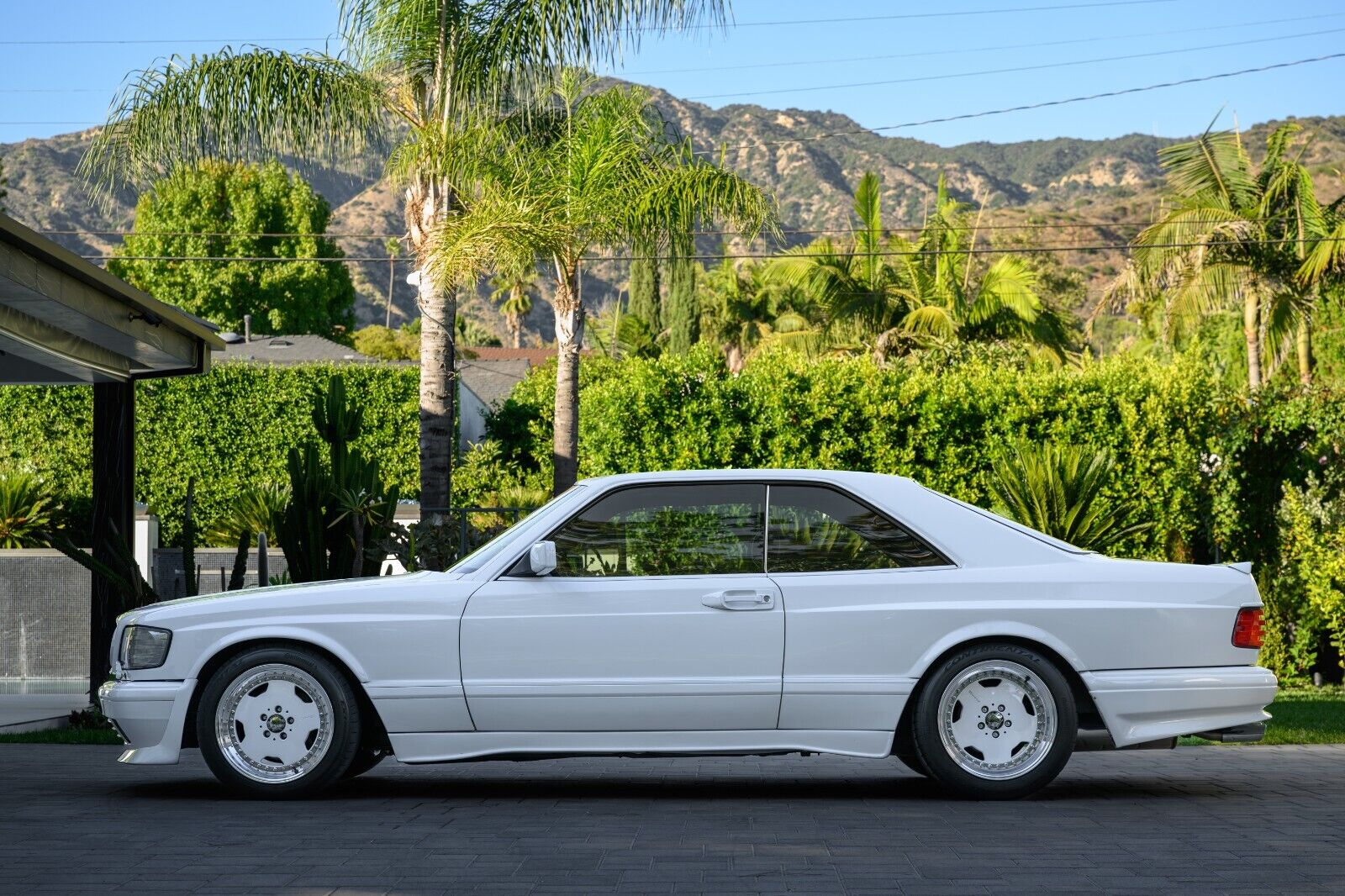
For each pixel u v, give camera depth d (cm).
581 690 735
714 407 1852
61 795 779
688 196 1805
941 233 3828
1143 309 3872
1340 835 639
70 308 1006
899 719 751
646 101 1872
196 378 3198
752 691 737
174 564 1847
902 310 3769
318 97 1652
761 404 1848
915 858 587
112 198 1672
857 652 740
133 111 1642
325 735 748
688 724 740
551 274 1886
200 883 540
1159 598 752
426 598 746
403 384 3262
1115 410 1823
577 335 1877
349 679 755
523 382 3981
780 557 755
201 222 5788
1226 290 2930
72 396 3109
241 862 580
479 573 754
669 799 764
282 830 660
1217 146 2969
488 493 3328
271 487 2334
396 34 1661
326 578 1354
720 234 1864
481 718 739
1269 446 1800
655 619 739
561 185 1781
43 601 1700
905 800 756
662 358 1883
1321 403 1756
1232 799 752
